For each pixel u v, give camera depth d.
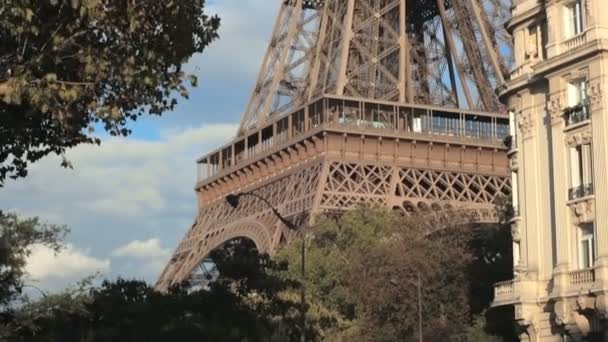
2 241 57.62
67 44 29.20
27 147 32.34
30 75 28.30
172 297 73.50
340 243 102.06
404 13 132.25
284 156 126.94
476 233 101.25
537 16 74.94
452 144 123.06
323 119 121.06
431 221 101.38
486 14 134.38
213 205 142.75
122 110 31.95
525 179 74.12
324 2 137.12
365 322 94.19
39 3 28.39
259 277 75.88
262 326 74.69
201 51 33.31
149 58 30.41
